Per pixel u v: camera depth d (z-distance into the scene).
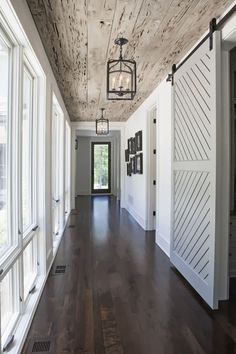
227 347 2.04
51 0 2.18
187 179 3.24
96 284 3.14
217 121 2.56
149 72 4.01
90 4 2.26
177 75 3.55
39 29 2.65
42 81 3.15
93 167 13.39
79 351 1.97
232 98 3.35
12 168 2.21
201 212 2.87
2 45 2.07
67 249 4.49
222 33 2.51
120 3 2.26
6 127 2.18
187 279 3.20
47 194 3.43
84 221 6.86
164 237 4.41
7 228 2.20
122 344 2.06
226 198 2.66
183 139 3.37
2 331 2.04
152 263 3.86
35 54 2.54
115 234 5.53
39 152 3.15
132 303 2.70
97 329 2.24
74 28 2.66
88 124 8.47
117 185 12.02
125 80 3.00
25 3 2.12
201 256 2.86
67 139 7.21
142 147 6.18
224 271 2.73
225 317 2.45
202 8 2.38
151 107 5.38
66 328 2.25
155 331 2.23
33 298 2.67
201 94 2.86
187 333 2.21
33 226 2.99
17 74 2.22
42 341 2.07
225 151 2.63
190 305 2.67
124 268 3.66
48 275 3.40
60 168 5.62
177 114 3.57
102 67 3.73
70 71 3.88
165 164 4.34
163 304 2.69
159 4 2.29
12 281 2.27
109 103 6.00
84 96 5.32
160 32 2.78
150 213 5.89
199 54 2.88
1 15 1.84
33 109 3.12
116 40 2.94
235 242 3.06
